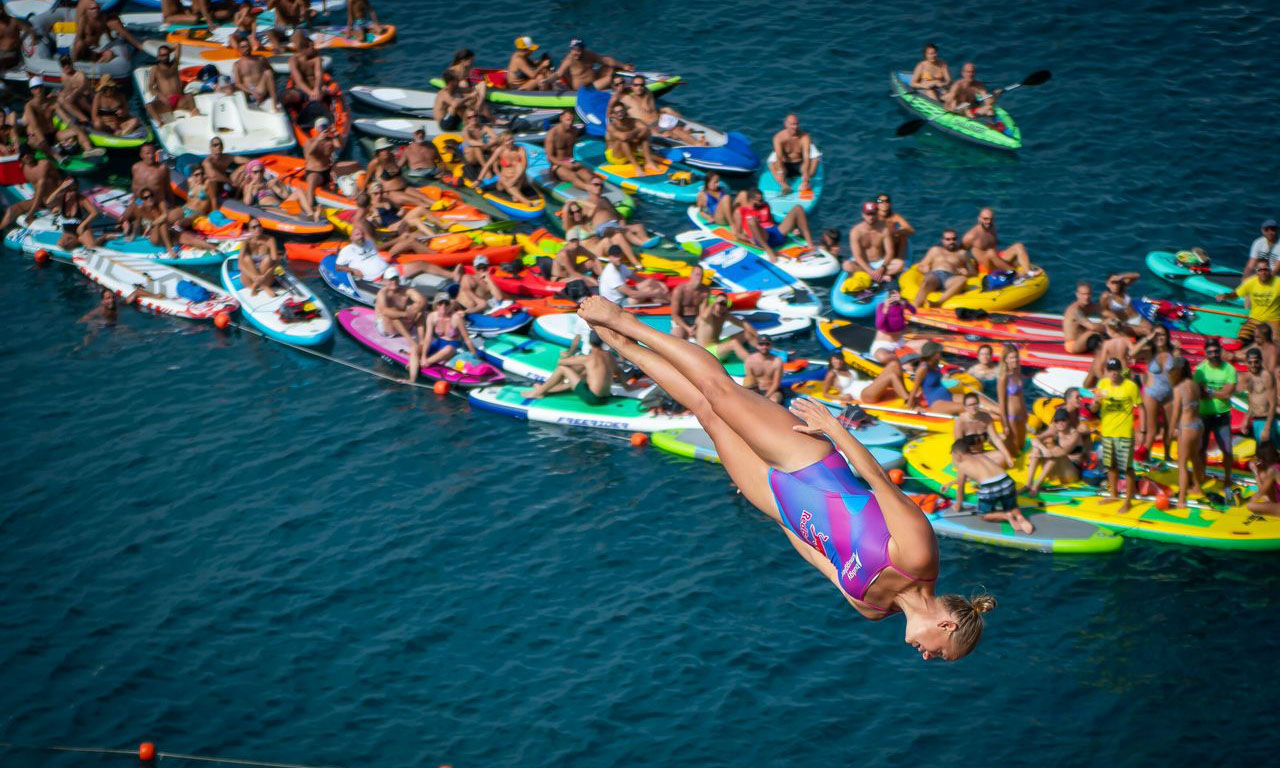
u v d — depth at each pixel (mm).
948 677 26734
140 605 28859
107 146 48875
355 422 35469
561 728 25422
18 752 24891
